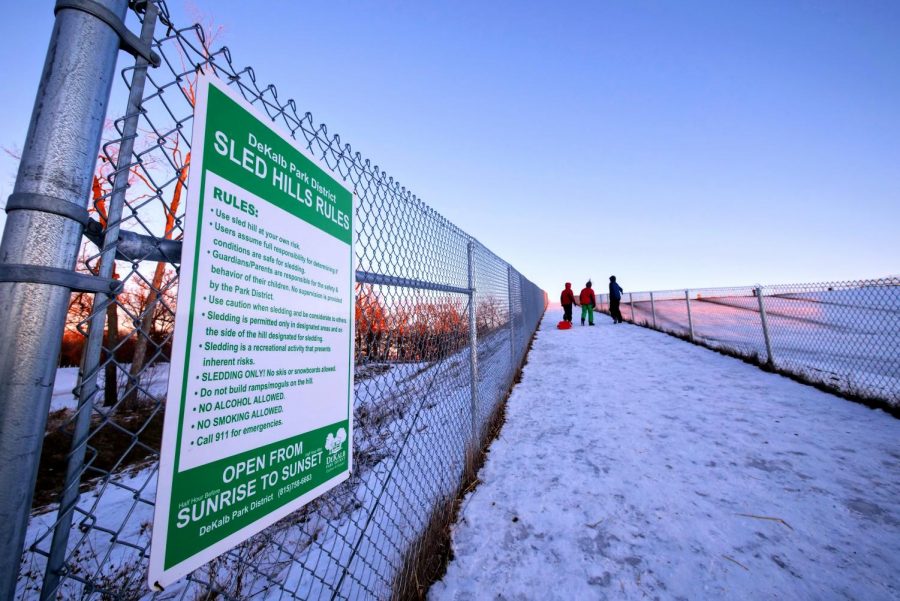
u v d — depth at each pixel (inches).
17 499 25.2
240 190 38.4
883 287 212.8
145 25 33.1
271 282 42.4
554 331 591.8
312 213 50.6
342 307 56.9
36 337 26.0
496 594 87.0
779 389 223.5
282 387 43.8
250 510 38.9
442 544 102.3
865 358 217.6
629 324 604.1
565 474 139.1
